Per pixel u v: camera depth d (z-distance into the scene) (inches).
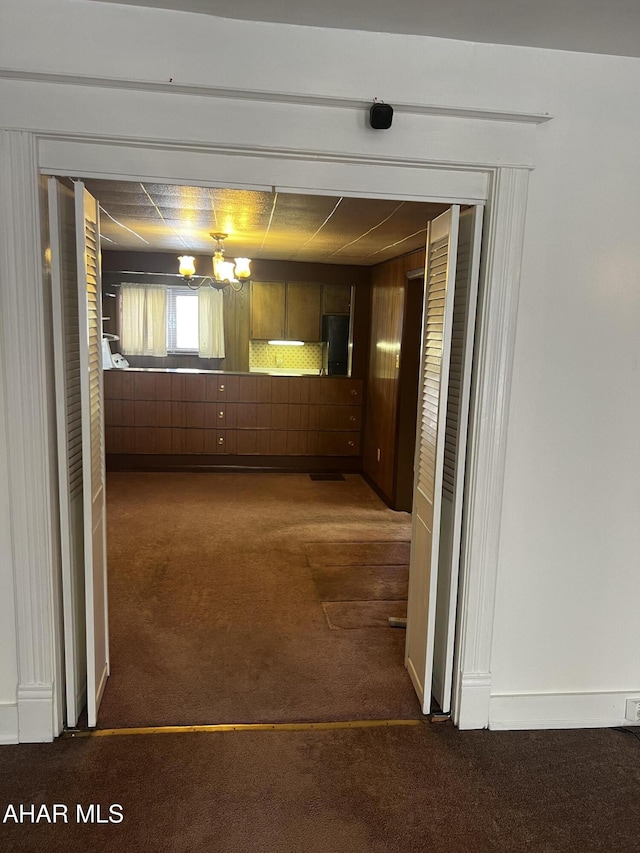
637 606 94.7
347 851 71.1
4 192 73.8
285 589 141.2
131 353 285.1
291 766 84.4
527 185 81.5
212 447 252.8
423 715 96.4
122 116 74.0
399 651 115.5
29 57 71.2
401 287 199.8
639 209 84.8
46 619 84.4
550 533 91.2
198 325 288.7
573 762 87.7
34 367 78.2
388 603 135.5
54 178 77.1
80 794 78.0
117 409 246.7
